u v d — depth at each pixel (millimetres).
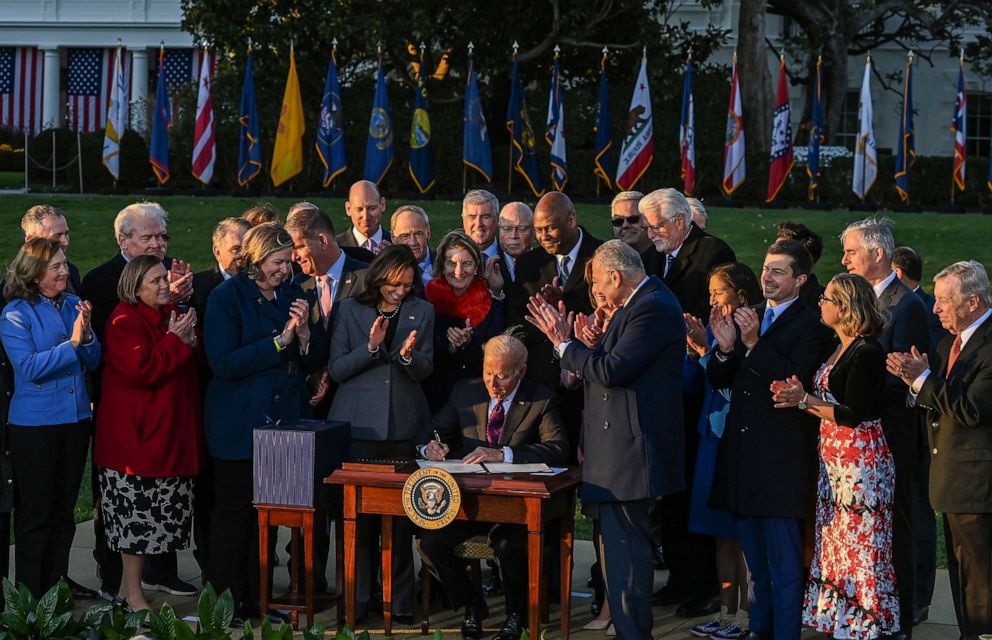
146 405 6500
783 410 6094
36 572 6453
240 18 25203
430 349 6773
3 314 6465
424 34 23812
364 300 6746
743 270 6504
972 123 33312
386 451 6711
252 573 6754
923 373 5898
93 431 6852
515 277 7242
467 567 7391
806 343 6160
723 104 26016
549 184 25766
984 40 29406
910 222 21625
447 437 6730
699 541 6898
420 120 23766
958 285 5863
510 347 6461
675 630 6637
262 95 25344
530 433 6578
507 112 26828
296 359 6754
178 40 40062
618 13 25812
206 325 6547
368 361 6602
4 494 6422
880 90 33219
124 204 22906
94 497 7047
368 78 26344
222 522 6582
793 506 6051
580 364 6023
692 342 6512
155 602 6969
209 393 6617
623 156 23188
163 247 7039
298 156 23609
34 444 6410
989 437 5852
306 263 7125
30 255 6477
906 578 6172
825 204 24750
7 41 40594
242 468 6566
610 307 6203
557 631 6613
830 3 28594
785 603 6082
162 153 25109
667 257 7285
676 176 25828
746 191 25922
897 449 6266
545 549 6680
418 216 7832
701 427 6621
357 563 6703
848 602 6043
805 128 29047
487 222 7746
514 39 25844
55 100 40688
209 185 26156
